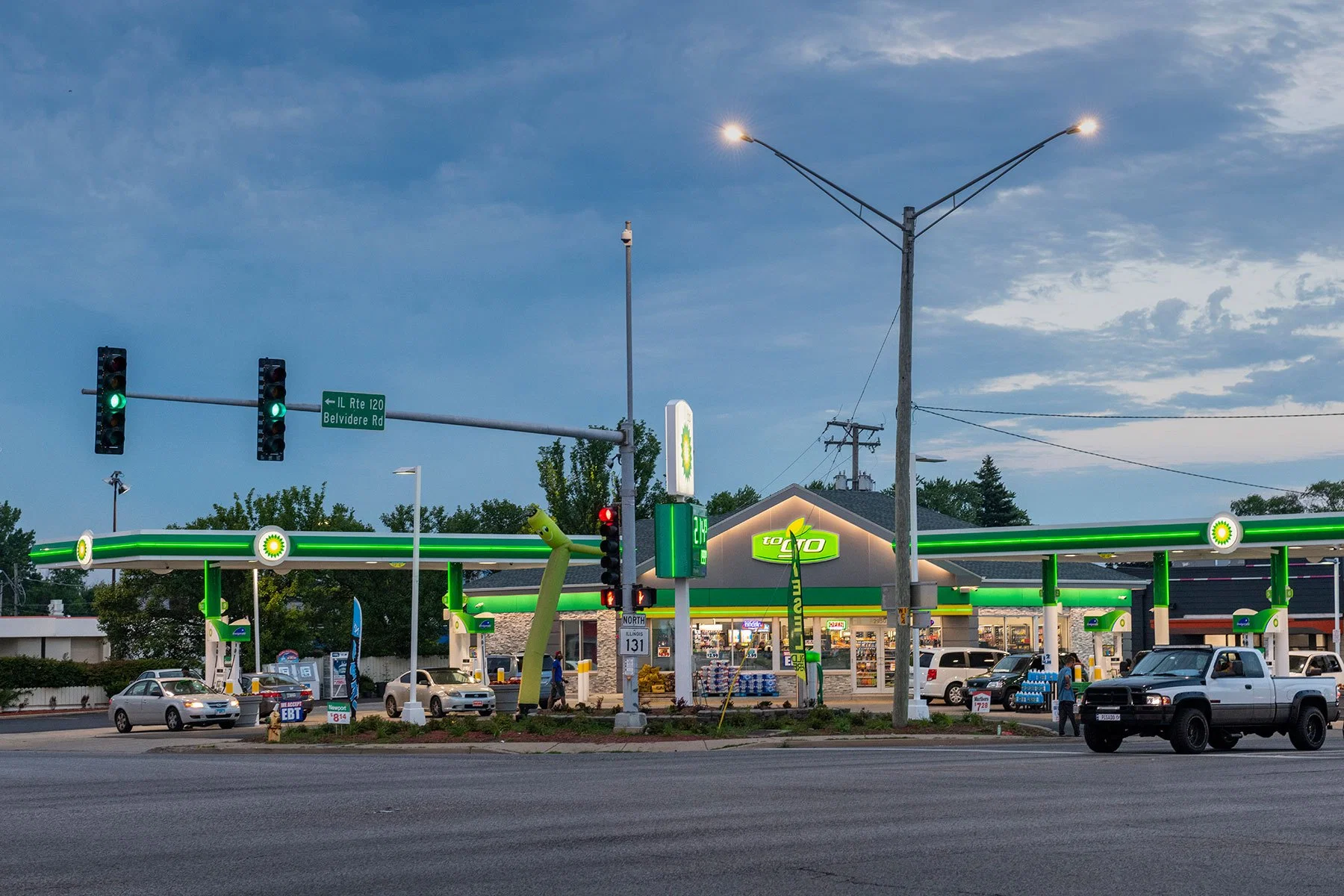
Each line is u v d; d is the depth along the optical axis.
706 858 11.09
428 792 17.06
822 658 53.81
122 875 10.70
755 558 54.00
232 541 51.00
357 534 52.88
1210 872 10.26
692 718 32.97
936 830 12.68
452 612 55.91
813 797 15.72
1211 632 71.12
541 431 31.12
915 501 38.50
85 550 52.16
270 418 27.55
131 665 64.75
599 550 56.31
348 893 9.75
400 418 29.17
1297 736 25.27
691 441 40.91
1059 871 10.31
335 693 60.75
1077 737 31.55
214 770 23.09
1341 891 9.51
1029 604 54.78
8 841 12.83
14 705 60.19
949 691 48.50
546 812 14.52
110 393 26.50
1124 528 47.69
